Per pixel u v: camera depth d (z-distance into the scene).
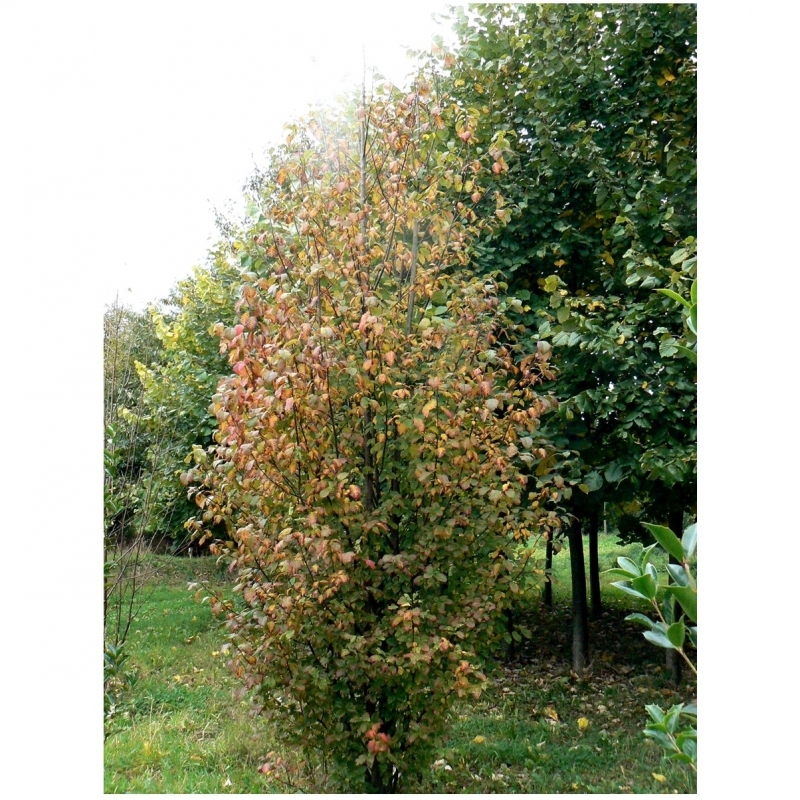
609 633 5.99
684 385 3.98
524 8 4.91
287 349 2.62
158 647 6.05
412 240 3.38
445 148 3.87
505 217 3.27
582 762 3.66
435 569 2.77
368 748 2.65
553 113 4.81
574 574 5.36
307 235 2.89
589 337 4.09
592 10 4.80
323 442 2.78
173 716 4.50
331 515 2.82
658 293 3.94
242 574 2.82
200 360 7.35
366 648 2.75
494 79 4.77
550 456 3.38
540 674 5.23
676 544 1.70
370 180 3.18
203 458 3.15
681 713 1.86
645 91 4.65
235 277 7.26
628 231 4.23
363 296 2.82
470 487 3.01
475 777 3.48
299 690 2.72
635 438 4.19
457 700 3.23
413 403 2.86
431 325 2.88
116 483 5.33
